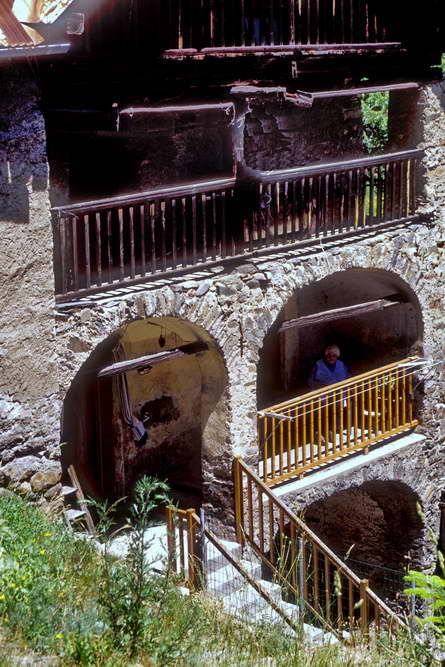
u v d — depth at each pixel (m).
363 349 18.53
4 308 11.80
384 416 16.92
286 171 14.82
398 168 16.89
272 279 14.84
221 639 9.62
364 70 16.53
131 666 7.97
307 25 15.05
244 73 14.43
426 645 9.87
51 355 12.30
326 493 15.88
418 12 16.75
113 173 15.41
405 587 17.94
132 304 13.06
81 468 16.02
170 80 13.77
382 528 18.41
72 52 12.30
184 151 16.16
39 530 10.65
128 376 16.45
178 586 11.38
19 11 11.31
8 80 11.52
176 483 17.02
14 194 11.73
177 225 15.23
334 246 15.91
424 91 17.03
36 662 7.64
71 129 13.55
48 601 8.71
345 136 18.81
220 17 13.88
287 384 19.19
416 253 17.12
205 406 14.84
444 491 18.20
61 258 12.43
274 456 15.21
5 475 11.95
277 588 12.94
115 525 15.29
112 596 8.60
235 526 14.76
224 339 14.38
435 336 17.78
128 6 12.86
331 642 11.18
